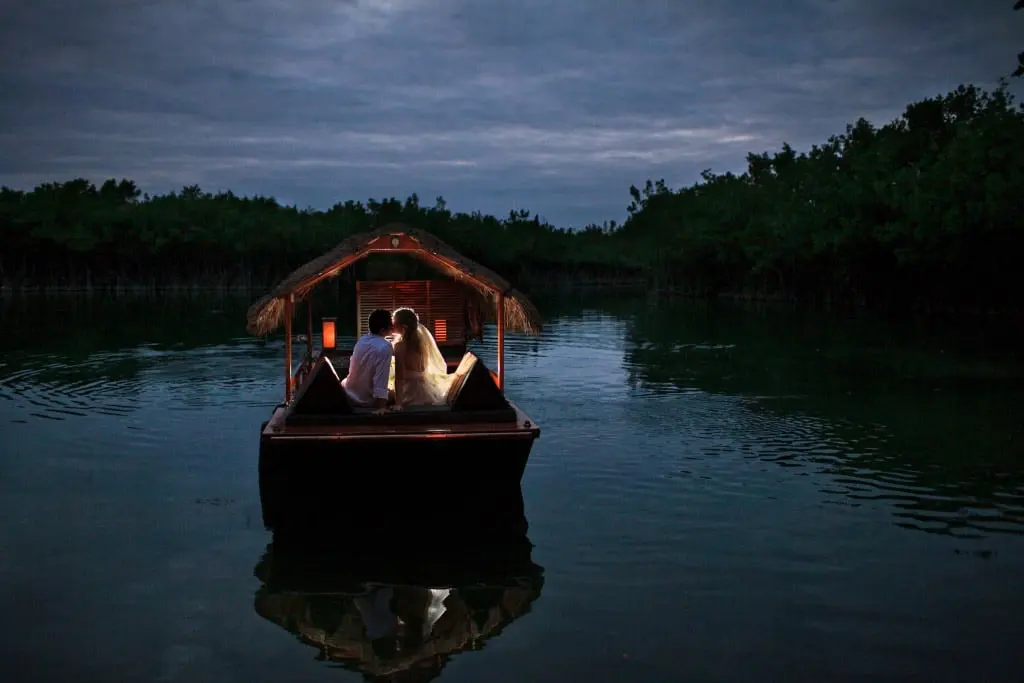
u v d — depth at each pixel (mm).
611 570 6988
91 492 9219
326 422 8031
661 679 5207
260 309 9461
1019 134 32469
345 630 5910
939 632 5812
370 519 8297
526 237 89562
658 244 70875
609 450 11148
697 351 22703
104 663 5418
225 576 6883
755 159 69500
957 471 10062
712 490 9297
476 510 8328
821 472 10023
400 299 11883
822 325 31594
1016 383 16719
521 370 18797
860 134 52812
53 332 27422
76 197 76250
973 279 35312
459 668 5352
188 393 15531
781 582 6711
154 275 66688
